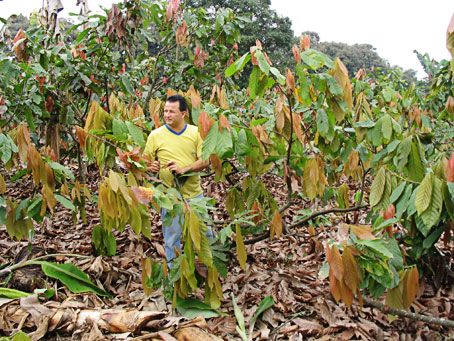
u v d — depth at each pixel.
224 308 2.49
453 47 1.53
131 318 2.04
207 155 2.05
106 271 2.80
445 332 2.24
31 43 3.40
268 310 2.44
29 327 2.05
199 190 2.83
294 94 2.28
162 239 3.70
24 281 2.45
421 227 2.01
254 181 2.68
